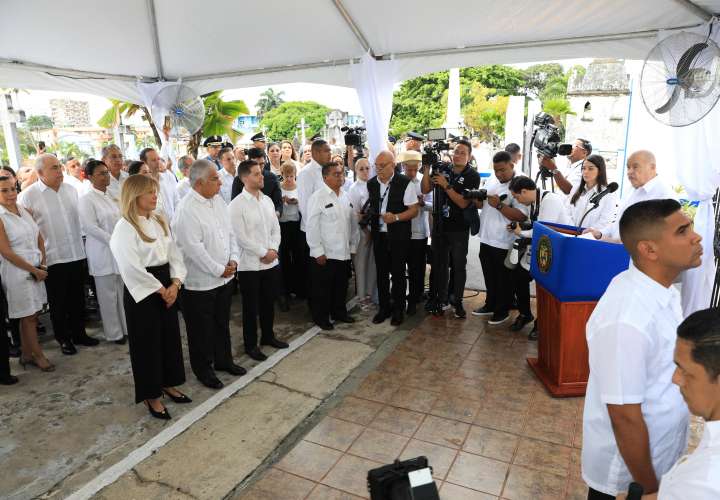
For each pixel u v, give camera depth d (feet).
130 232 9.91
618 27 14.73
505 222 14.55
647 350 4.52
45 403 11.68
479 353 13.42
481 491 8.22
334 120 36.14
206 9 15.80
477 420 10.30
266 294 14.02
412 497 3.54
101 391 12.22
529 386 11.64
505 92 106.11
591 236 11.09
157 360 10.57
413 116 100.68
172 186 19.06
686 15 13.47
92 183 14.23
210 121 33.73
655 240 4.53
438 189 15.15
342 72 19.67
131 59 19.10
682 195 25.94
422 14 15.17
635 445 4.56
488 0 13.93
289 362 13.44
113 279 14.67
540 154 14.99
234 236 12.76
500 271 14.82
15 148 28.09
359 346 14.35
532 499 8.02
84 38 16.70
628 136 29.22
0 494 8.64
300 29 16.93
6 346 12.48
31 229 12.96
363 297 17.76
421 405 10.93
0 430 10.60
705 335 3.20
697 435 9.84
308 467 8.98
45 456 9.69
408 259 16.16
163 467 9.20
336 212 15.02
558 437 9.66
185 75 21.25
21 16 14.57
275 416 10.87
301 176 17.01
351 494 8.27
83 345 14.96
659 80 12.92
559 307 10.82
